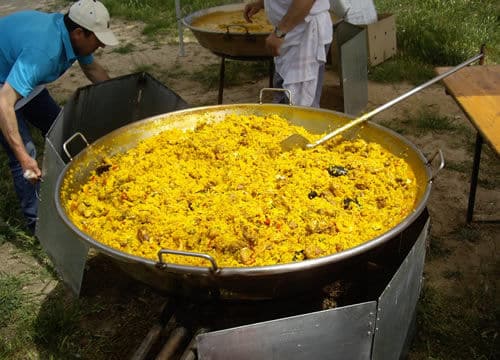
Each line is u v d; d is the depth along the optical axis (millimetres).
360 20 5688
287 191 2234
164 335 2572
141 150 2623
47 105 3412
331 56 5844
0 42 2809
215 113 2877
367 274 2594
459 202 3566
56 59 2783
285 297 1869
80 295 2926
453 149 4234
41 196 2801
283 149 2600
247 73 6000
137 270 1809
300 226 2012
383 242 1711
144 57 6629
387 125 4641
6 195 3795
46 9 8688
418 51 6117
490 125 2361
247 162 2496
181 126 2818
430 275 2947
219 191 2289
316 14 3455
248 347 1753
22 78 2670
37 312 2836
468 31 6352
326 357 1857
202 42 4117
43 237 2906
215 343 1717
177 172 2445
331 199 2189
